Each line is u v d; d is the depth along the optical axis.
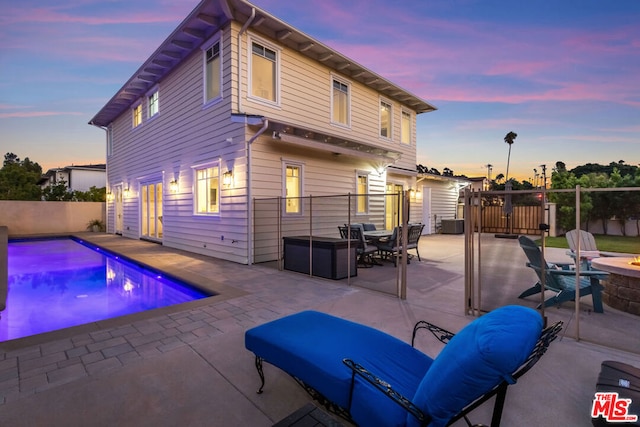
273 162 8.31
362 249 7.43
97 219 17.44
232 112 7.75
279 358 2.22
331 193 10.05
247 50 8.02
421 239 13.48
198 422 2.07
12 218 15.30
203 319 3.95
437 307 4.44
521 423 2.06
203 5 7.50
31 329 4.46
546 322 3.63
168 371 2.70
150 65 10.11
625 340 3.32
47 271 8.44
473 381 1.31
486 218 7.14
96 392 2.39
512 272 6.25
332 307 4.44
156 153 11.54
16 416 2.10
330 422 1.53
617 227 5.84
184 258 8.65
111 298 6.11
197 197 9.55
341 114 10.89
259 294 5.10
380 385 1.64
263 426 2.04
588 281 4.53
